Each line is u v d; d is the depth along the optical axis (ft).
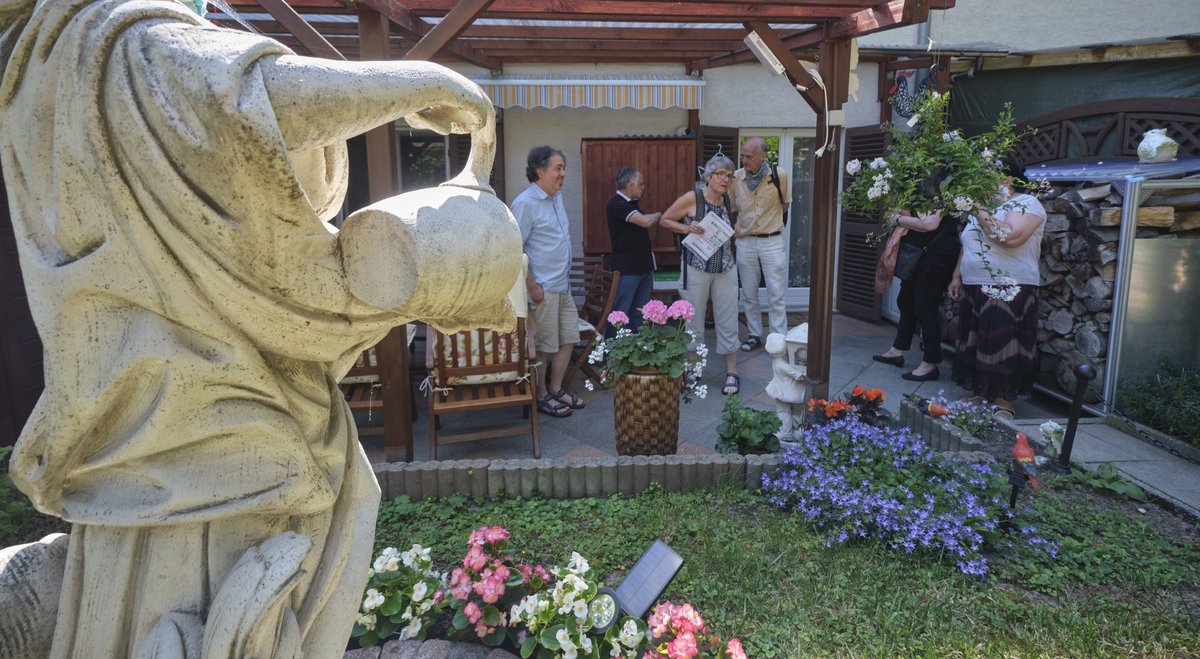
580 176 27.17
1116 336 17.80
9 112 2.91
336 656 3.70
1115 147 21.36
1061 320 19.33
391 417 14.37
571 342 18.52
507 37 18.42
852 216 29.48
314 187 3.70
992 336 18.01
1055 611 9.82
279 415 3.21
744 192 23.34
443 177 26.76
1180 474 14.24
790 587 10.37
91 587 3.19
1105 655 8.96
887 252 22.61
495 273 3.24
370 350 14.78
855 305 29.81
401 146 26.43
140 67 2.60
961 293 19.70
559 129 26.81
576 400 18.80
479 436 15.12
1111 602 10.14
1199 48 19.80
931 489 12.16
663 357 13.88
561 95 23.48
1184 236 17.69
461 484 13.05
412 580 8.55
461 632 8.42
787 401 15.05
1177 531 12.34
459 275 3.03
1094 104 21.90
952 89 26.76
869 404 15.23
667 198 26.25
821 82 14.99
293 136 2.80
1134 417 17.28
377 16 12.41
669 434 14.39
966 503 11.57
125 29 2.68
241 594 2.93
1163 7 26.25
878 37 26.81
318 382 3.57
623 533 11.82
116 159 2.70
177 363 2.89
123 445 3.02
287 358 3.35
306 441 3.36
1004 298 16.31
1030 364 18.29
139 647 3.08
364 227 2.97
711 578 10.46
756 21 14.15
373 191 13.33
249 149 2.58
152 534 3.15
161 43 2.62
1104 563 11.14
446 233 2.98
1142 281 17.63
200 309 2.89
